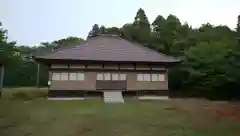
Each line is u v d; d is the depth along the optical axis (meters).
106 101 21.58
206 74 26.92
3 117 13.02
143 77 25.88
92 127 11.20
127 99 23.95
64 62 23.98
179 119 13.02
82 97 24.14
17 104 18.05
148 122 12.24
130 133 10.41
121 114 14.12
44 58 23.05
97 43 27.72
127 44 28.70
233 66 25.00
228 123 12.30
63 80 23.98
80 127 11.18
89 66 24.75
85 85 24.36
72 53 24.83
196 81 28.31
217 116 13.98
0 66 27.56
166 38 46.94
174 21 50.47
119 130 10.81
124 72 25.48
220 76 26.00
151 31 54.75
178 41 41.91
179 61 26.12
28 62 52.97
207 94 28.48
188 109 16.27
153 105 18.23
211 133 10.57
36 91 30.56
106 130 10.78
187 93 31.11
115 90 24.97
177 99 24.73
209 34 40.25
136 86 25.52
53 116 13.40
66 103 19.45
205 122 12.41
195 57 28.14
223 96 27.75
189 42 40.31
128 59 25.08
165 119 12.98
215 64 26.56
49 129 10.85
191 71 27.67
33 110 15.28
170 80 34.31
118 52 26.55
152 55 26.97
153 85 25.94
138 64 25.83
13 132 10.35
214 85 26.58
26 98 23.77
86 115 13.73
